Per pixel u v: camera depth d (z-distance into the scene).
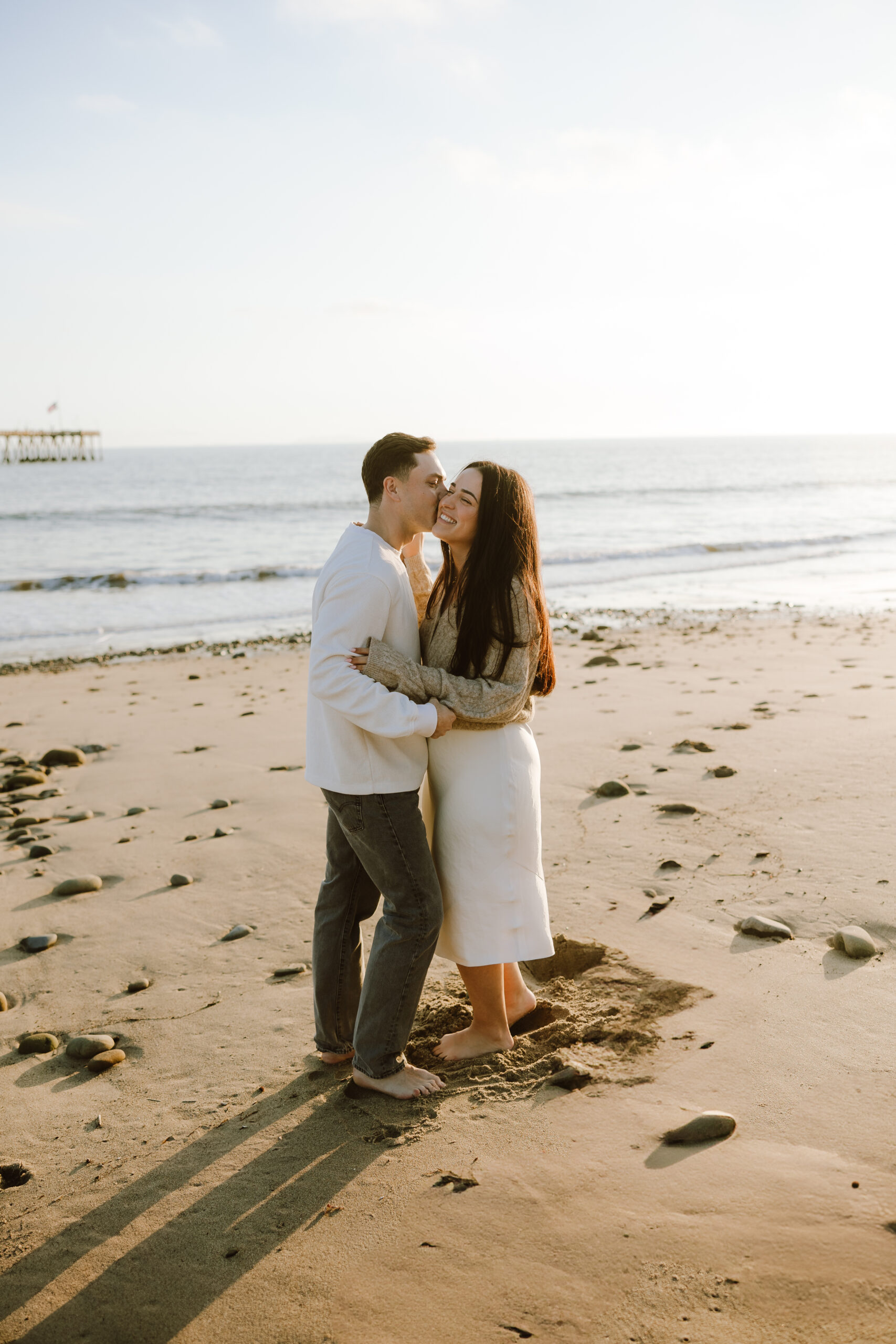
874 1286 1.80
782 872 4.03
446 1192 2.24
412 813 2.68
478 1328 1.83
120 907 4.35
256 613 16.42
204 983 3.57
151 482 67.44
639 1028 2.91
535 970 3.55
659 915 3.72
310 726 2.79
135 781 6.51
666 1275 1.89
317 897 4.33
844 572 20.44
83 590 19.11
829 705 7.24
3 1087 2.97
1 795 6.38
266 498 47.97
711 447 194.75
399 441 2.71
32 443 116.50
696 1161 2.24
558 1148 2.37
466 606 2.70
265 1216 2.23
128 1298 2.02
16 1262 2.16
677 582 19.28
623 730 6.86
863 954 3.22
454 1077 2.80
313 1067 2.93
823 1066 2.60
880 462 102.19
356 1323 1.88
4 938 4.10
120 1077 2.97
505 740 2.84
